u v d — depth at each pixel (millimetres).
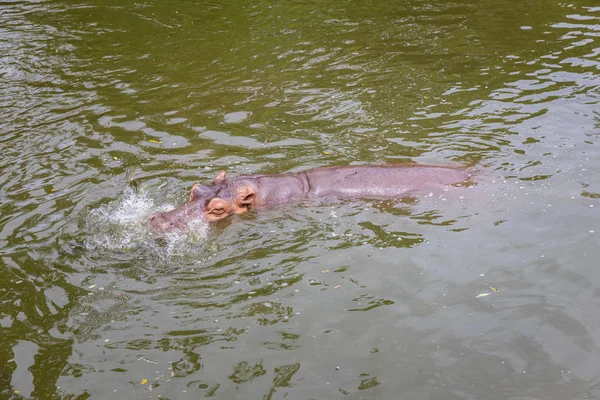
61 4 18516
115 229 10852
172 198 11328
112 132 12820
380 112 13078
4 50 15688
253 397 9094
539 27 15875
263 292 10031
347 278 10156
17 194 11484
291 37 15992
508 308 9742
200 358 9406
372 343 9492
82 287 10133
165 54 15445
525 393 9031
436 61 14648
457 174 11383
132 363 9383
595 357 9266
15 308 9922
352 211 11023
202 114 13266
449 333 9539
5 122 13164
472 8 17000
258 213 11102
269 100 13609
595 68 14031
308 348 9469
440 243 10492
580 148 11844
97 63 15141
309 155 12086
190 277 10234
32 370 9352
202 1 18562
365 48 15305
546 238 10453
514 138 12164
